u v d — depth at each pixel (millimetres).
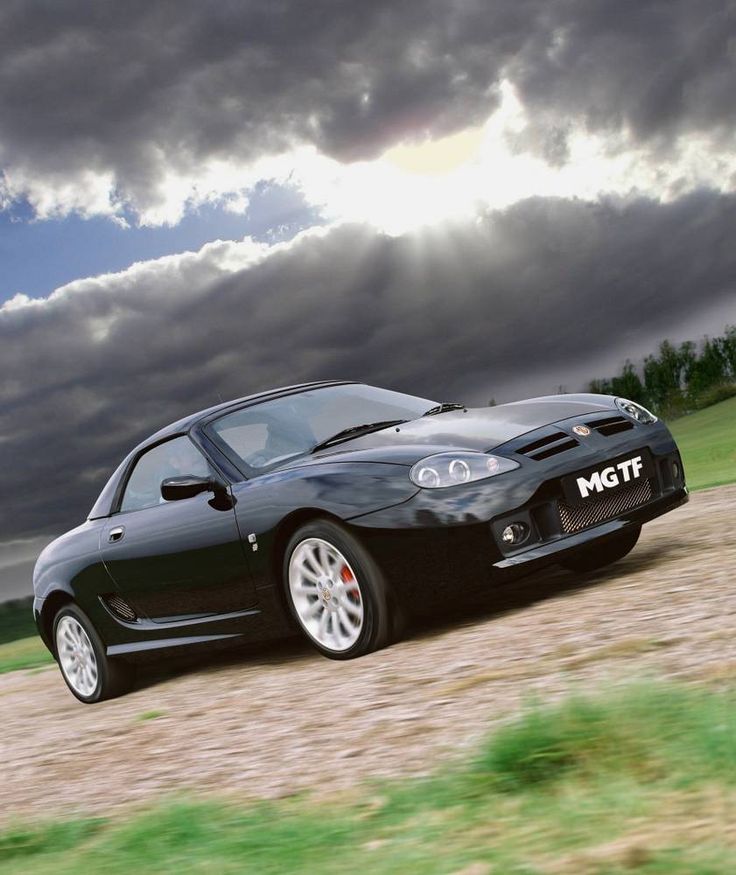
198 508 5438
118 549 5902
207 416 5820
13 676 9953
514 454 4773
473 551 4523
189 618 5688
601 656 3502
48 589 6469
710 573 4734
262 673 5309
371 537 4633
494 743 2502
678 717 2443
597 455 4945
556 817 2066
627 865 1762
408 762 2871
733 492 9539
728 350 156875
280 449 5457
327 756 3207
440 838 2115
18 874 2527
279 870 2119
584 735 2438
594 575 5711
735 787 2027
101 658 6227
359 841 2213
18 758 4750
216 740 3941
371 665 4504
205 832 2508
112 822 3012
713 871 1668
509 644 4156
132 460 6184
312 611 4984
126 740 4504
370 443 5168
